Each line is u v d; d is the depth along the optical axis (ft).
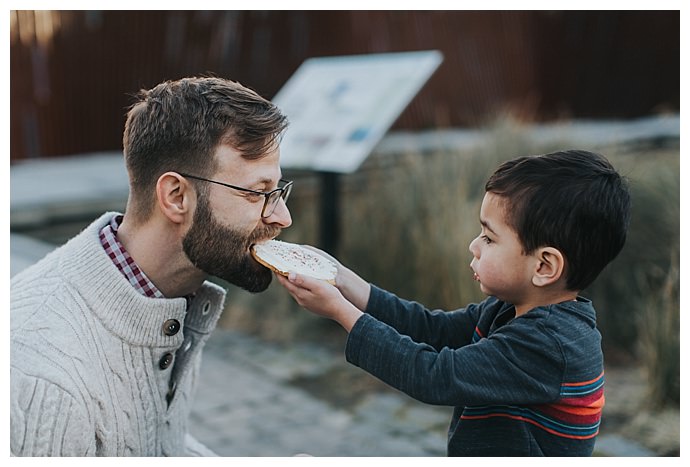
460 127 30.76
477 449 5.08
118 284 4.74
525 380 4.79
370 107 15.60
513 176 5.07
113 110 23.82
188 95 4.76
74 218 17.70
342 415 12.04
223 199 4.73
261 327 15.81
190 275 5.04
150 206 4.83
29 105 22.52
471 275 14.12
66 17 22.72
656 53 32.91
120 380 4.79
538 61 33.24
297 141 16.15
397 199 16.03
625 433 11.04
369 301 5.74
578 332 4.91
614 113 34.35
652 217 14.97
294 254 5.59
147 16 23.90
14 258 11.27
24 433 4.38
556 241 4.88
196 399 12.57
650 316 12.46
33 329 4.61
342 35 28.09
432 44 30.40
